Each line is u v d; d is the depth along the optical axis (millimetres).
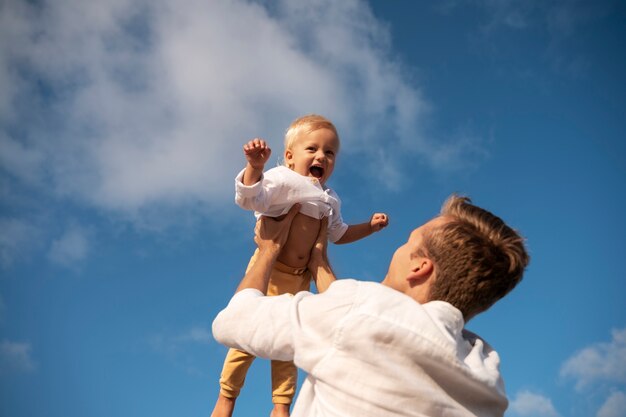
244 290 1648
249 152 2531
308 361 1381
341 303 1417
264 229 2871
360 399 1317
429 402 1314
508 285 1543
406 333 1345
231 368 2896
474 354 1451
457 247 1521
